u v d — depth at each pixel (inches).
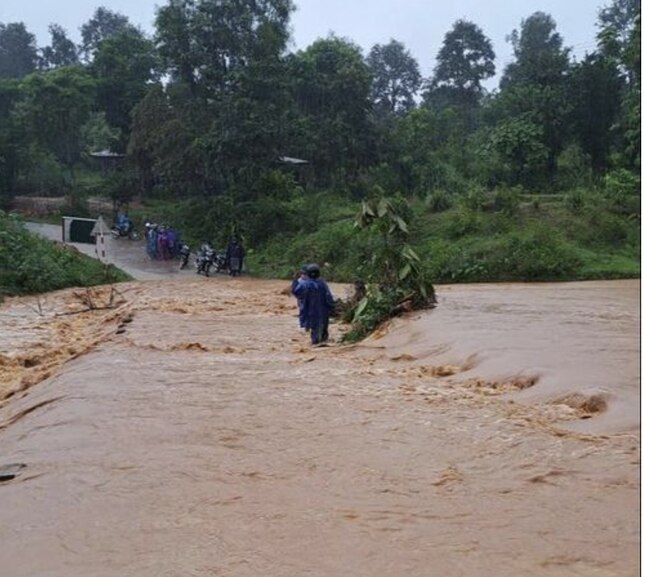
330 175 1798.7
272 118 1537.9
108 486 230.5
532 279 1187.3
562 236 1298.0
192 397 351.9
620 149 1600.6
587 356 431.5
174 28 1599.4
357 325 641.6
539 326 577.6
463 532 193.6
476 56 2581.2
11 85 2127.2
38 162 1939.0
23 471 249.9
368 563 176.2
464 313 664.4
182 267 1400.1
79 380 393.4
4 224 1235.2
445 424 300.7
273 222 1531.7
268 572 172.1
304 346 571.5
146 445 273.6
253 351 533.0
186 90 1676.9
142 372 417.7
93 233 1295.5
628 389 340.5
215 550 184.2
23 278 1119.0
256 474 241.1
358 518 203.8
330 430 293.7
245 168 1545.3
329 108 1828.2
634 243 1311.5
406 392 366.3
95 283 1214.9
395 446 271.4
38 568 177.0
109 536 193.5
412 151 1820.9
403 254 666.2
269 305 892.6
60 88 1907.0
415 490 225.5
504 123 1648.6
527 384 380.2
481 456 258.1
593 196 1417.3
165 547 186.2
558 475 235.6
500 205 1396.4
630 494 217.6
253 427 298.4
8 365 541.0
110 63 2129.7
